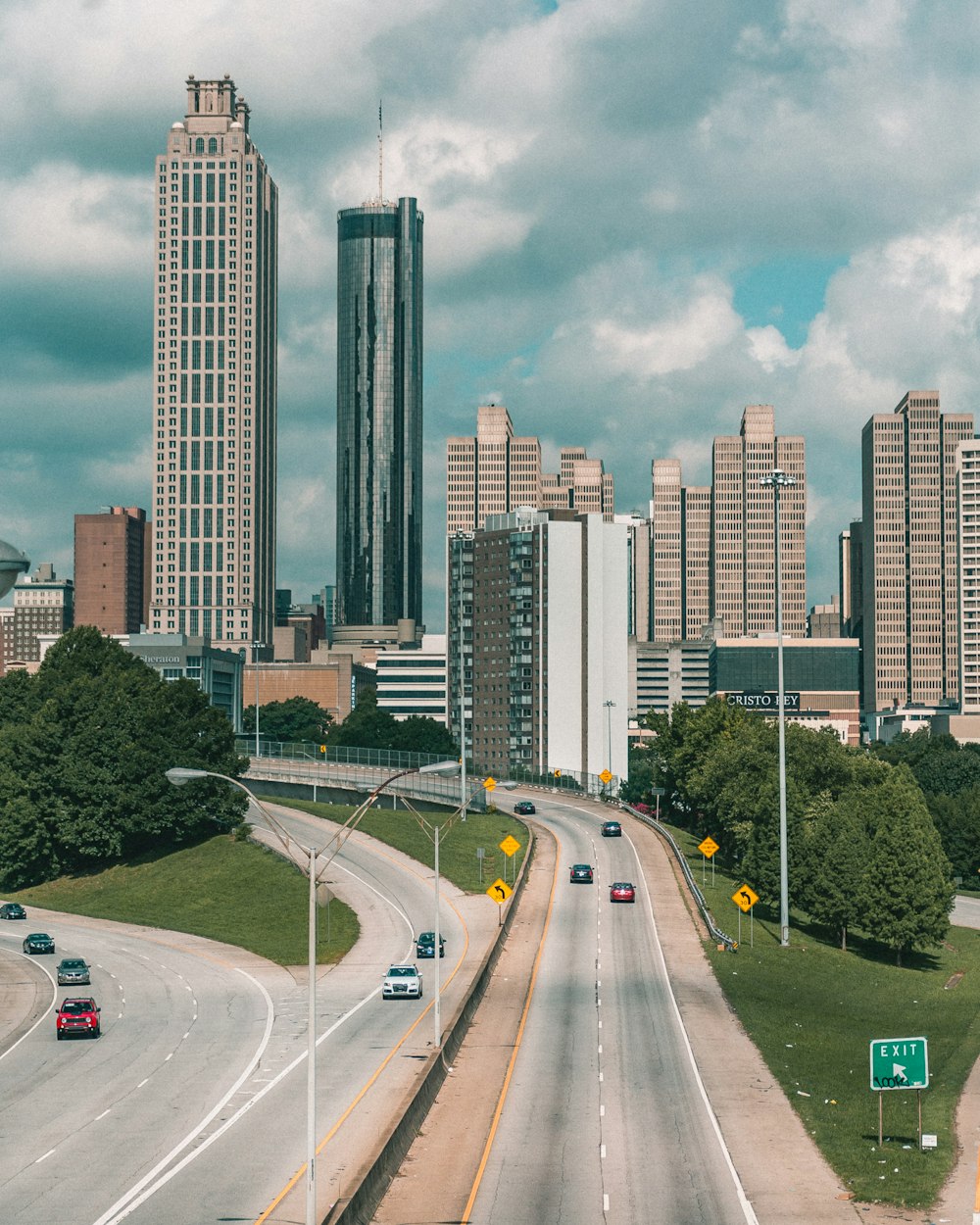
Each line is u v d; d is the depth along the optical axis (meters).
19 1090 78.06
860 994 113.94
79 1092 77.06
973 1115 74.56
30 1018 103.06
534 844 185.25
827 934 143.88
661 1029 91.50
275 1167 60.12
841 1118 70.69
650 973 111.88
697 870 167.50
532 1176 58.97
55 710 188.88
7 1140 66.38
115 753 183.38
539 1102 72.06
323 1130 66.44
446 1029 86.38
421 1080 70.69
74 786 181.75
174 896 165.50
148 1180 58.59
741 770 169.75
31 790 183.50
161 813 181.50
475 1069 79.81
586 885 157.25
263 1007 102.88
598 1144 64.25
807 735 175.62
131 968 125.19
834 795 166.50
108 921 156.38
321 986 111.56
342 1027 93.25
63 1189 57.56
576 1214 53.75
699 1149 63.78
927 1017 106.19
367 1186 54.22
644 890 153.88
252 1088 76.25
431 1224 52.59
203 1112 71.00
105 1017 101.81
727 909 144.25
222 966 124.56
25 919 160.00
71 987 116.69
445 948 124.75
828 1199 56.62
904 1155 63.41
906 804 142.00
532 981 108.94
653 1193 56.69
